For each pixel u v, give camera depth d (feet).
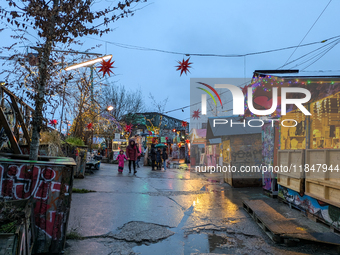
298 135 25.64
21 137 23.06
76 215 17.03
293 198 20.27
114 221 16.33
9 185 10.92
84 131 41.14
